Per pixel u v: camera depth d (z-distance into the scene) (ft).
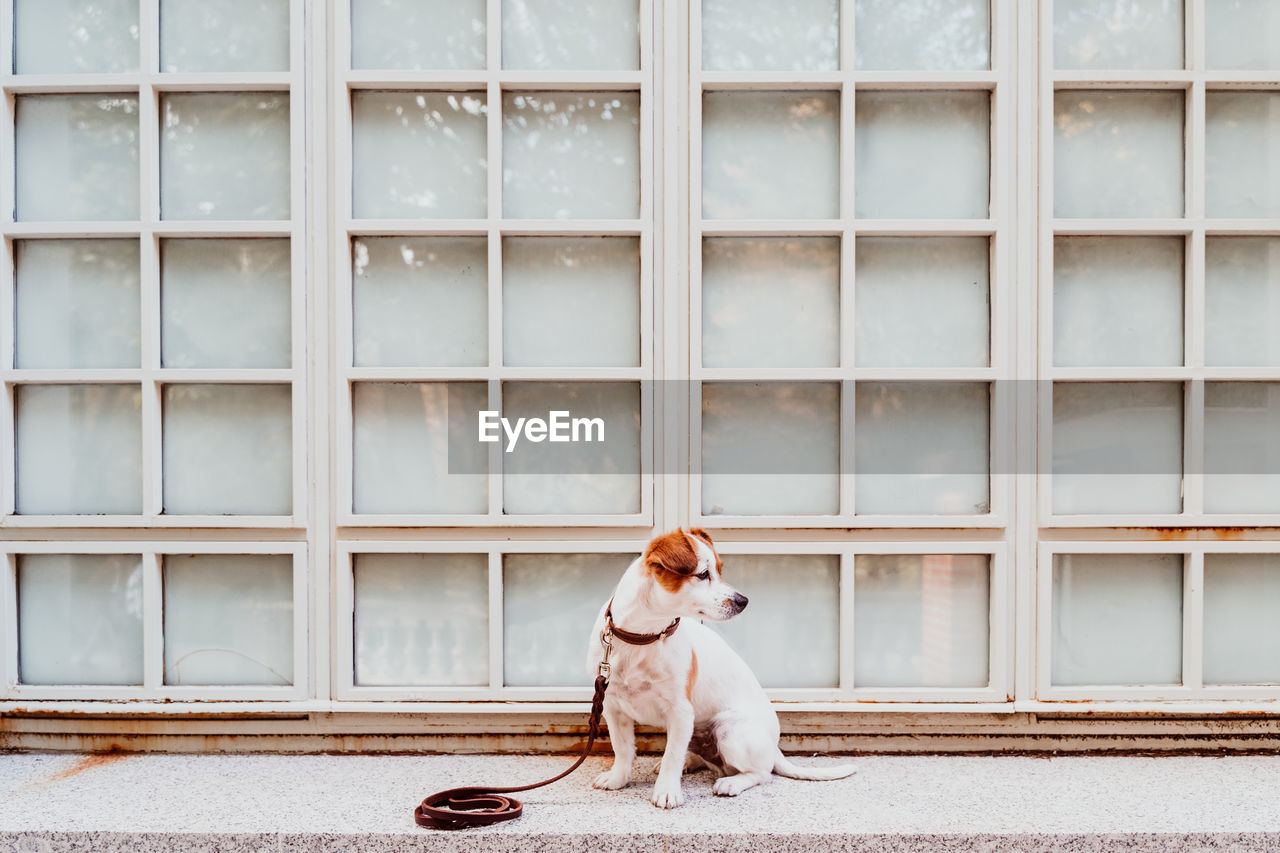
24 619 9.04
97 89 8.93
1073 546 8.84
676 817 7.14
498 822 7.00
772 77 8.79
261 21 9.00
